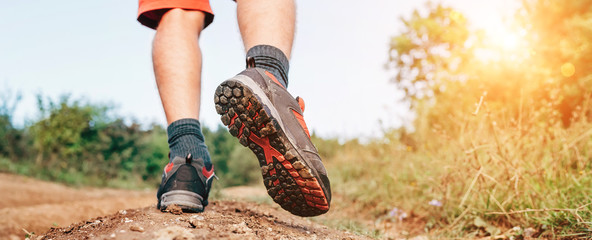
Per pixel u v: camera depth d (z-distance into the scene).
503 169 2.51
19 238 3.01
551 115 2.91
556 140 2.79
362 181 4.27
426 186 3.35
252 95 1.36
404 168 3.93
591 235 1.86
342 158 5.44
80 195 7.20
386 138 4.77
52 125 12.79
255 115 1.39
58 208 3.81
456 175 2.76
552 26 4.80
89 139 14.96
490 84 4.67
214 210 2.05
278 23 1.58
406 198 3.33
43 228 3.26
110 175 13.82
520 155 2.59
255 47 1.55
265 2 1.60
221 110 1.46
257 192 4.32
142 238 1.28
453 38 7.70
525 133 2.71
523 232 2.16
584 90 3.98
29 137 13.17
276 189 1.53
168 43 1.78
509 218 2.26
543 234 2.09
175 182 1.69
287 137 1.41
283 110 1.44
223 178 13.83
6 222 3.22
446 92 5.56
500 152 2.39
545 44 4.73
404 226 2.90
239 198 3.01
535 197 2.34
